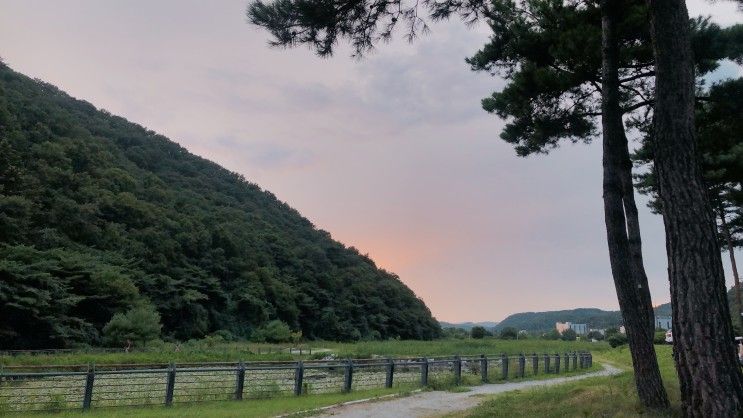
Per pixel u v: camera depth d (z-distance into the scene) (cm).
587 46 1202
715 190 2445
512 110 1443
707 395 634
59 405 1320
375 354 5209
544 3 1310
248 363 2158
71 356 3438
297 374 1581
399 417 1133
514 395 1476
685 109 701
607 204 1059
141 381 2083
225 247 10362
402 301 13988
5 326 4672
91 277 5816
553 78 1271
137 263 7544
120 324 5031
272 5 906
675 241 686
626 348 5734
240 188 17538
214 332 8319
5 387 1449
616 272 1038
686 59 709
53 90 15200
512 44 1348
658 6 722
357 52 1017
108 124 15650
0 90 8844
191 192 13650
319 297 11619
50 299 4997
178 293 7812
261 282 10119
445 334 15388
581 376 2691
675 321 680
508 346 7969
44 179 7688
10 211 5891
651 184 2219
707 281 659
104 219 8381
